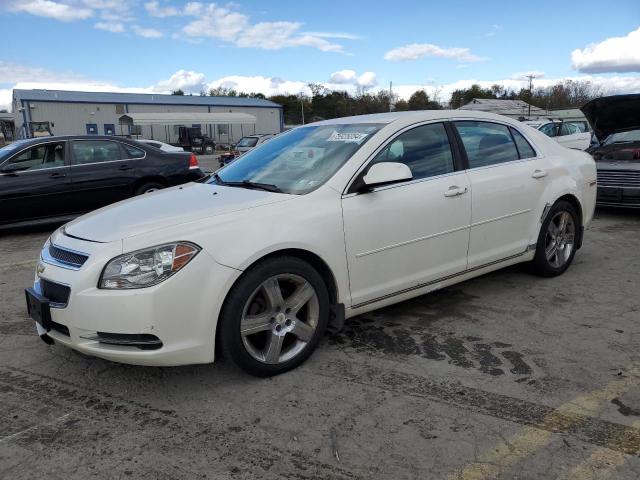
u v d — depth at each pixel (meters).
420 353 3.61
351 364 3.47
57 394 3.18
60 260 3.10
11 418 2.93
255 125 63.94
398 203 3.71
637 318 4.14
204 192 3.78
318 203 3.39
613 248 6.27
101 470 2.48
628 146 7.90
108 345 2.93
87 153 8.26
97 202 8.29
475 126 4.45
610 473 2.38
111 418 2.92
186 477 2.43
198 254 2.94
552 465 2.45
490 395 3.06
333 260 3.42
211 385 3.25
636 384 3.14
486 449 2.57
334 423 2.82
